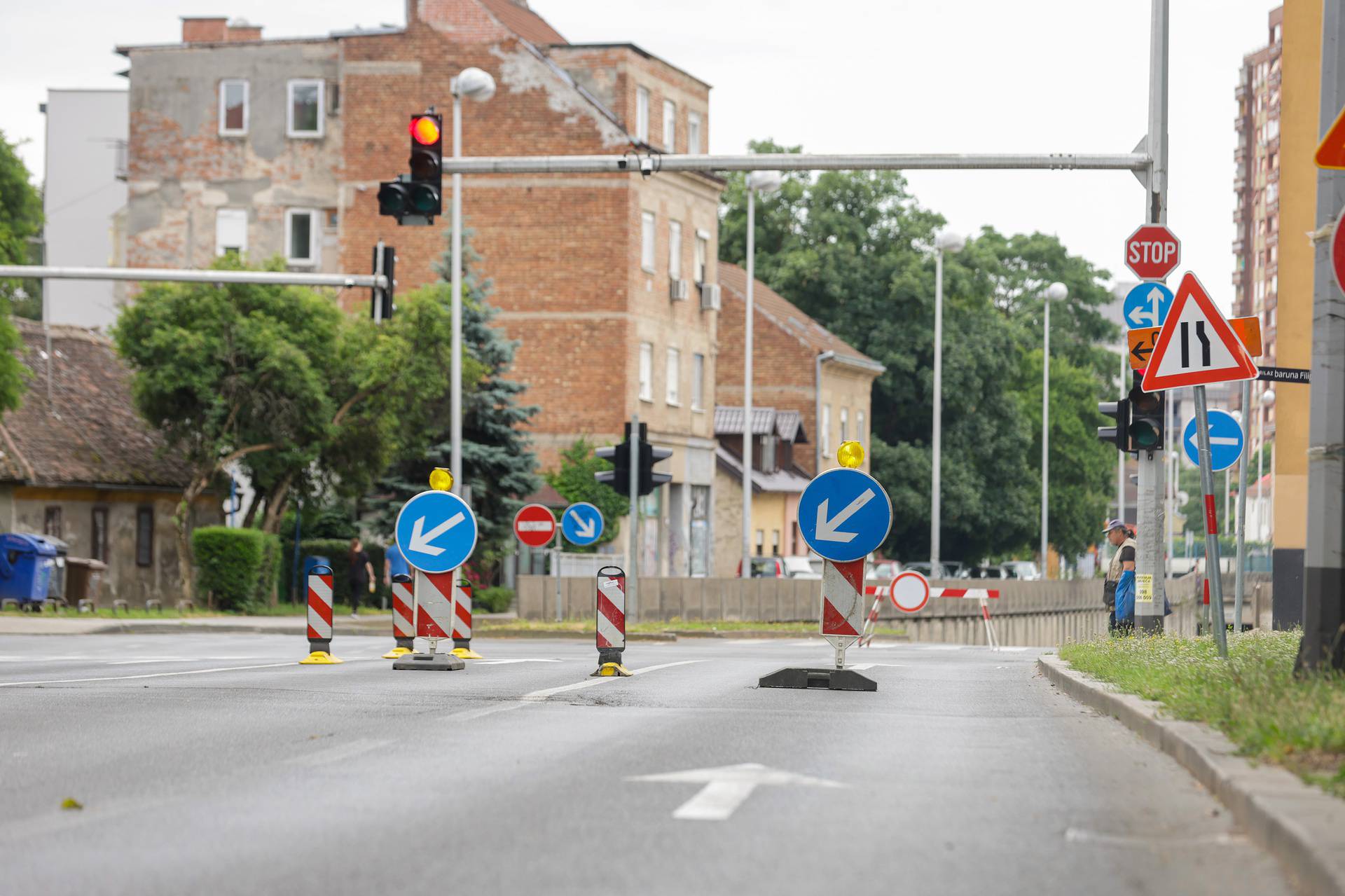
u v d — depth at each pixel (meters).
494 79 89.38
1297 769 13.67
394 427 72.69
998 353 132.38
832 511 26.33
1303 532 41.81
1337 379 19.06
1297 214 41.72
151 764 16.08
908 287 129.00
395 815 13.02
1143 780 15.35
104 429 74.06
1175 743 16.67
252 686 25.61
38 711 21.23
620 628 29.03
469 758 16.53
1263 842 11.80
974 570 127.19
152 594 74.31
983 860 11.31
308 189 93.25
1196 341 24.94
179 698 23.16
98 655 37.47
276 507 72.56
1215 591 25.50
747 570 83.62
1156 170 34.84
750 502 84.00
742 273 131.38
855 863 11.12
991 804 13.76
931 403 131.25
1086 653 30.53
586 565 76.88
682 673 30.25
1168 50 35.06
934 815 13.15
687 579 66.69
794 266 130.75
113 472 71.44
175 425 69.81
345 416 71.81
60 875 10.66
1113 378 163.38
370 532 76.69
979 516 131.50
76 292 119.81
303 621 59.00
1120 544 39.00
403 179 33.38
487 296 76.00
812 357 120.19
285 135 93.50
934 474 91.50
